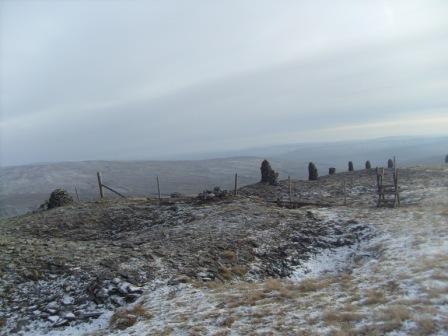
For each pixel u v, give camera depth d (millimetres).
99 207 37250
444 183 42125
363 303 12734
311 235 24469
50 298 15625
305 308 13023
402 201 34844
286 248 22281
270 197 45656
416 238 20625
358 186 47344
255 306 13883
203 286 16891
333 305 12922
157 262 18953
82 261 18484
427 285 13281
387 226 24156
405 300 12156
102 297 15750
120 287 16344
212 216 29344
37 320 14469
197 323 12828
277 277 18953
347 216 27922
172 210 33781
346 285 15109
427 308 11242
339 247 22828
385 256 18766
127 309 14898
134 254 19766
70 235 29688
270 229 25109
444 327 9977
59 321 14398
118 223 32125
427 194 36406
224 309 13867
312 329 11172
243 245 21984
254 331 11617
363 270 17312
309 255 21719
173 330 12508
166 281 17172
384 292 13461
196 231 25062
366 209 30750
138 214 33906
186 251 20734
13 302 15383
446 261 15781
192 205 34812
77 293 15945
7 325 14141
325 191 46500
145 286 16719
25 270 17375
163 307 14758
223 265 19297
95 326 14188
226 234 23891
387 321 10828
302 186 51500
